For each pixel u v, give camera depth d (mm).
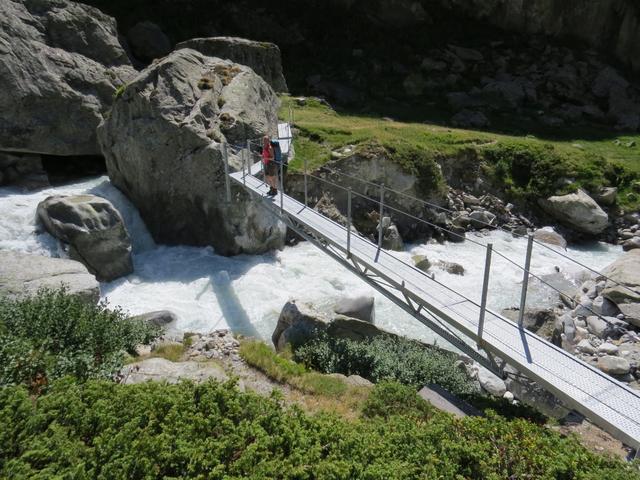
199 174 20984
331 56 47000
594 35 53062
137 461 5750
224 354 13133
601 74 47844
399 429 7500
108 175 26375
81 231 17891
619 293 17453
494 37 52188
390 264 12867
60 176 26875
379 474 6039
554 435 7703
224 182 20734
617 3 51719
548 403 12484
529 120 41000
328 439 6797
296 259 21953
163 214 22156
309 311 15203
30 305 10922
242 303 18031
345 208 25312
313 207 24578
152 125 21656
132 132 22094
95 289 15023
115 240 18688
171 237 22281
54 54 27031
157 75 22625
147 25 40062
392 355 13367
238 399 7191
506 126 39062
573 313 17734
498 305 18906
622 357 14906
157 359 10484
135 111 22250
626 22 52844
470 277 21312
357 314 16578
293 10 50375
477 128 37906
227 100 24156
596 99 46406
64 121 26531
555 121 40750
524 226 27672
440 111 41344
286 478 5809
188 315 17000
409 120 37844
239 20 47219
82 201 18500
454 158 28953
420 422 8500
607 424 7980
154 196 22109
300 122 29906
